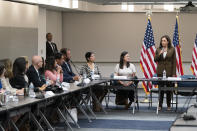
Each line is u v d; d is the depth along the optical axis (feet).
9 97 20.62
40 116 24.27
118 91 36.58
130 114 33.68
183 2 47.57
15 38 39.63
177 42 41.24
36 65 27.07
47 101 23.22
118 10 54.49
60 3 47.55
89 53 36.29
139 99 44.78
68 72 34.83
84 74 33.35
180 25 54.19
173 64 34.17
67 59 35.37
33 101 20.56
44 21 46.96
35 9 43.75
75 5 51.13
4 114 19.03
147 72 40.86
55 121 28.43
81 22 55.01
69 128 26.00
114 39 55.01
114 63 55.16
